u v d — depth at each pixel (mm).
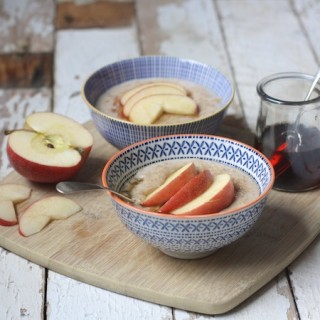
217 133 1715
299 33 2344
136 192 1311
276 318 1195
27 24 2416
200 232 1167
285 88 1526
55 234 1361
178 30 2373
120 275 1250
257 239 1332
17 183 1527
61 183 1331
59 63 2176
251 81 2055
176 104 1566
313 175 1444
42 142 1503
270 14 2477
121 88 1718
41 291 1264
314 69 2117
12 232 1372
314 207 1421
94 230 1369
